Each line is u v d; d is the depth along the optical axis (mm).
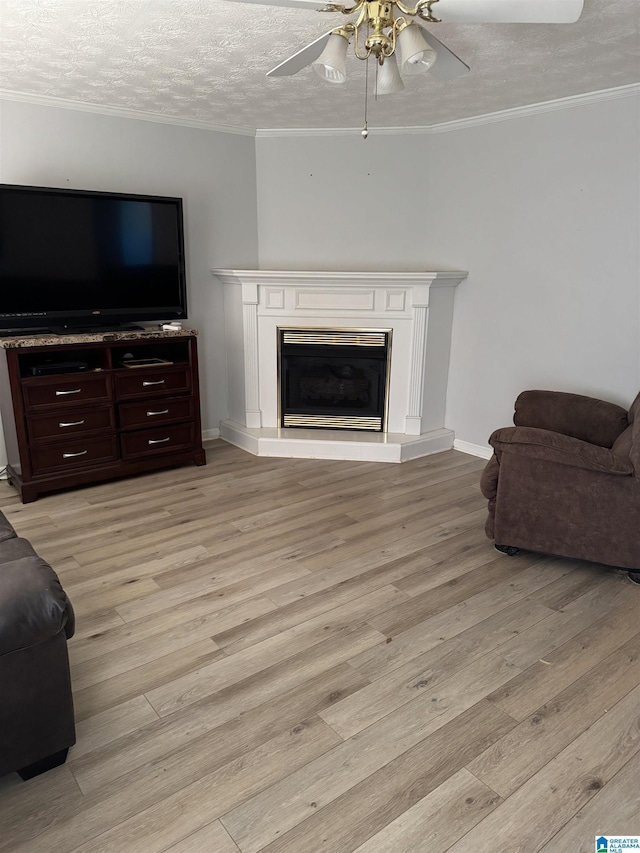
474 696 1978
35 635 1495
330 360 4492
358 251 4637
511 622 2391
